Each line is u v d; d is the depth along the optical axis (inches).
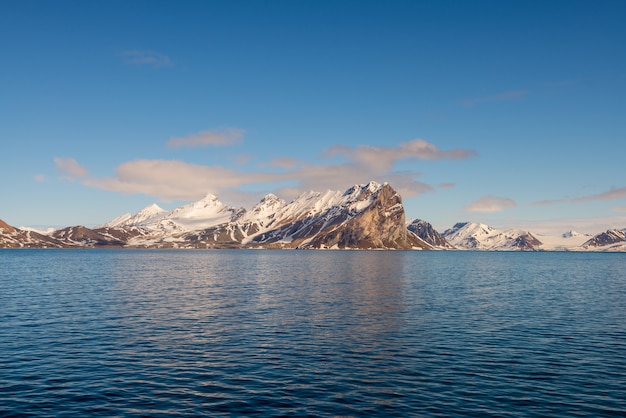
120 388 1179.9
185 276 4869.6
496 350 1593.3
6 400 1091.9
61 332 1846.7
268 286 3759.8
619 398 1129.4
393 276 5019.7
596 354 1546.5
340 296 3061.0
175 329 1920.5
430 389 1187.9
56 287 3575.3
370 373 1318.9
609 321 2176.4
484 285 4028.1
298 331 1891.0
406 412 1036.5
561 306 2669.8
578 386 1215.6
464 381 1252.5
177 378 1262.3
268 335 1812.3
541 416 1018.7
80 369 1337.4
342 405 1075.9
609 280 4783.5
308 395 1138.7
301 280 4394.7
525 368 1378.0
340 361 1440.7
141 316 2235.5
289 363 1414.9
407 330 1924.2
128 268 6353.3
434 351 1574.8
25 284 3811.5
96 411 1032.8
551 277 5226.4
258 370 1339.8
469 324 2069.4
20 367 1349.7
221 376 1282.0
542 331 1926.7
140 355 1497.3
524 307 2613.2
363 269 6397.6
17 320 2108.8
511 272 6225.4
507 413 1034.7
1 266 6624.0
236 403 1083.3
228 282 4133.9
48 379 1244.5
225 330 1905.8
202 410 1040.8
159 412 1027.9
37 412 1024.2
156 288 3555.6
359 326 2004.2
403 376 1293.1
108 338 1742.1
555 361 1456.7
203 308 2501.2
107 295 3068.4
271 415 1015.6
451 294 3243.1
